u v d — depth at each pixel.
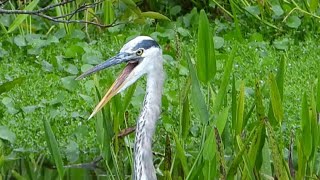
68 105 14.23
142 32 17.20
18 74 15.53
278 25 17.86
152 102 9.91
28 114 14.06
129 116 13.19
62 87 14.83
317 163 11.59
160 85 9.95
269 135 10.17
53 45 16.67
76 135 13.52
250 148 10.28
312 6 17.02
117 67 15.46
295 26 17.55
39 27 17.55
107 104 10.74
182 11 18.69
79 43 16.44
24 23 17.08
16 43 16.58
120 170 10.98
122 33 17.27
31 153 13.38
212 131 9.92
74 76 15.07
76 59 16.08
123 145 11.74
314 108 10.31
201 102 10.23
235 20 16.67
